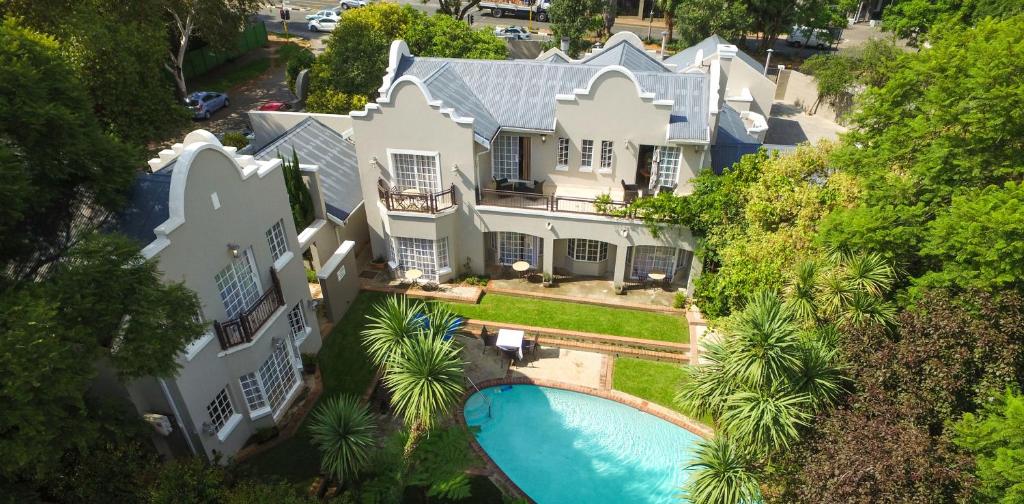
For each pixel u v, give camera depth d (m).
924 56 20.89
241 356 19.80
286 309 22.05
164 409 17.81
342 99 39.06
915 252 19.33
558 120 27.88
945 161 18.94
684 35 59.41
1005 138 17.67
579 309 28.64
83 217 17.08
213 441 19.45
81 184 16.72
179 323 15.13
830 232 20.11
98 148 16.12
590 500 20.27
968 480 13.67
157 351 14.22
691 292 28.33
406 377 18.16
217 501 16.05
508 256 31.27
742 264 22.67
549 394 24.28
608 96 26.80
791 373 16.94
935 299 16.75
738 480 16.66
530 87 29.16
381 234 30.27
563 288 30.02
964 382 15.67
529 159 29.28
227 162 18.70
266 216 21.19
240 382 20.30
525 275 30.66
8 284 14.25
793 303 19.41
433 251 29.00
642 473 21.16
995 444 14.09
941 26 23.81
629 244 27.91
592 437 22.47
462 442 19.48
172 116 34.88
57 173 15.09
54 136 14.97
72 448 15.62
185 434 18.44
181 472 15.91
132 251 14.20
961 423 14.65
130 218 17.27
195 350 18.02
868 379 16.11
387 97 26.20
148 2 39.09
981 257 16.34
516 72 29.73
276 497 15.72
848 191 22.33
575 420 23.12
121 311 14.06
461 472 18.78
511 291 29.66
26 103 14.12
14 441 11.59
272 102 50.44
